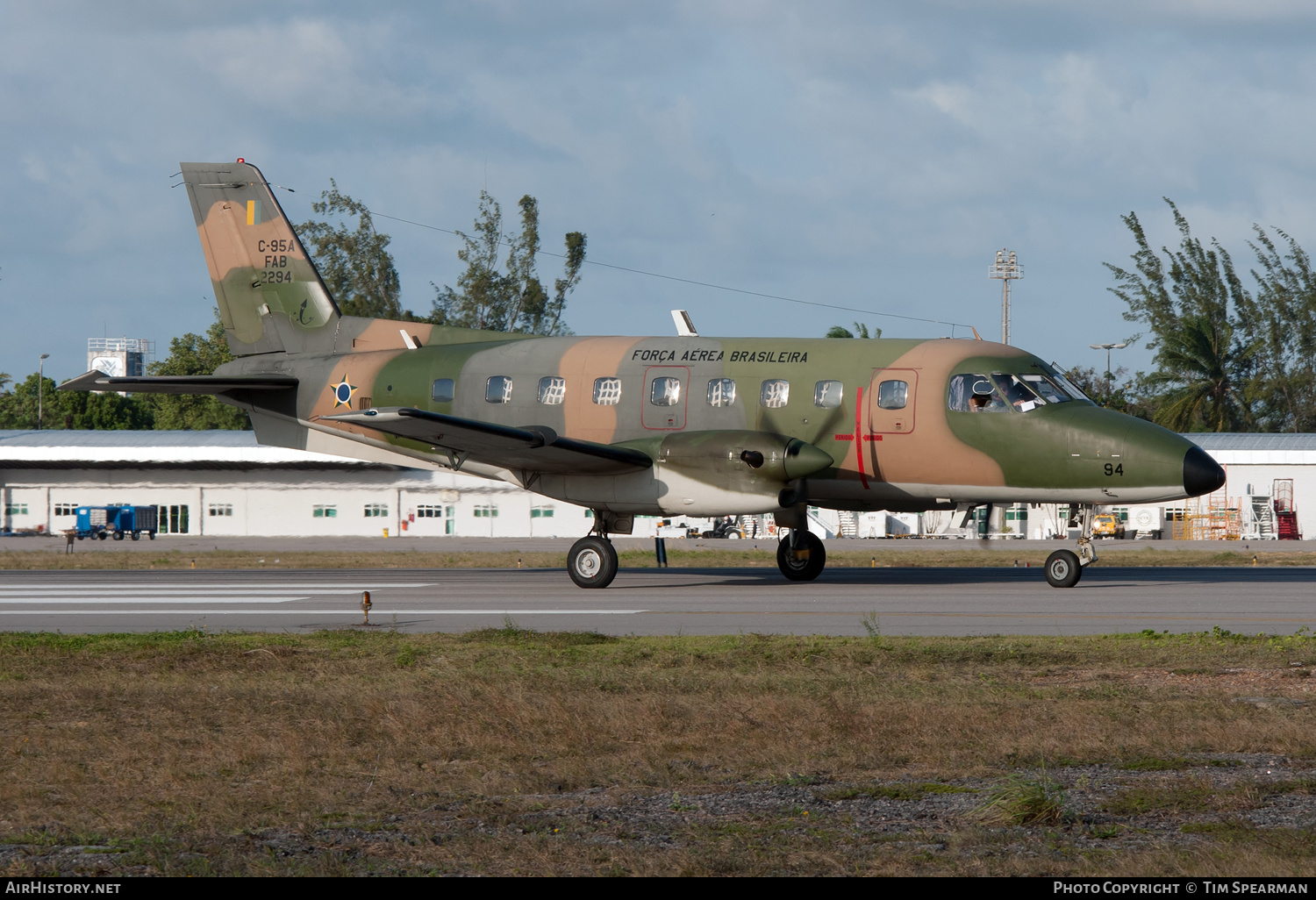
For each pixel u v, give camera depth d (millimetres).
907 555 129000
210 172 92375
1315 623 54938
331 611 63875
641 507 75125
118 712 35281
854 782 26438
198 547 165750
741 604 64812
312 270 90188
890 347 76188
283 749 29875
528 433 70250
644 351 80000
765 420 76188
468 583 82625
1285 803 24250
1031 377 73438
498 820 23391
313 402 87500
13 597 72875
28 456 197625
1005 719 32688
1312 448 176750
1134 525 177750
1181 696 36438
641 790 25812
